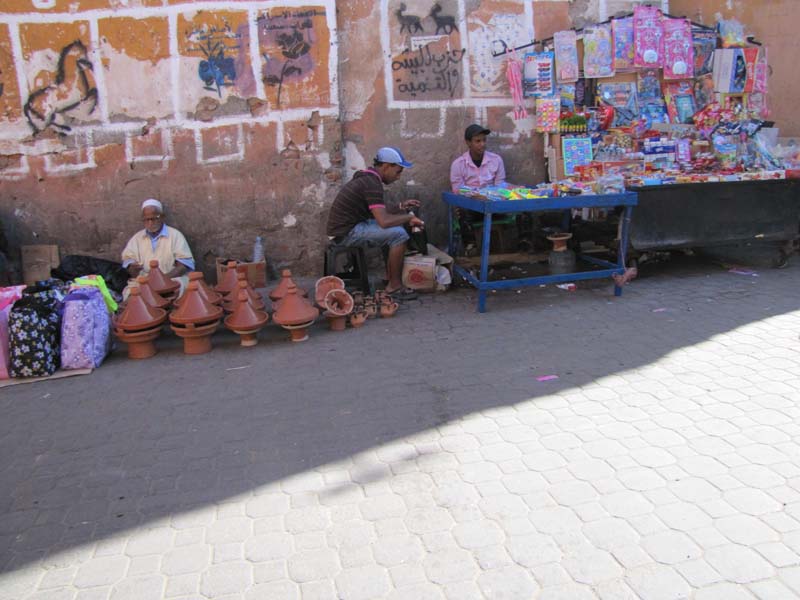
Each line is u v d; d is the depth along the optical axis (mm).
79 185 5914
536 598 2199
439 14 6152
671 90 6785
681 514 2576
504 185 5785
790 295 5324
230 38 5809
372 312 5188
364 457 3141
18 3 5547
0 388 4203
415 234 6020
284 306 4758
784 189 5965
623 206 5402
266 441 3352
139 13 5676
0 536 2686
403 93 6234
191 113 5906
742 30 6887
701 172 5969
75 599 2314
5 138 5754
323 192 6215
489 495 2777
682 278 6023
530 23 6355
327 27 5871
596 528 2525
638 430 3246
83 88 5754
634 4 6594
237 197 6125
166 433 3488
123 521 2746
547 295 5672
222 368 4375
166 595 2312
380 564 2406
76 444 3414
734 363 4000
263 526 2662
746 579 2223
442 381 3971
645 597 2176
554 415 3451
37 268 5965
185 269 5789
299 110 6008
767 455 2951
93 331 4469
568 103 6527
